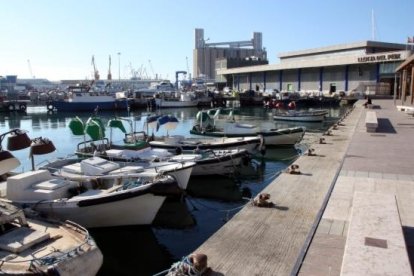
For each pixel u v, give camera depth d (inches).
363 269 155.9
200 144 800.3
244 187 665.6
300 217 312.5
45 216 382.6
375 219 206.4
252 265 233.8
